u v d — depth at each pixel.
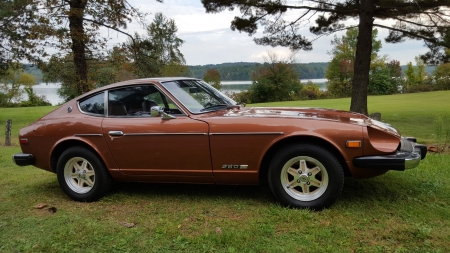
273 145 3.68
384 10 12.00
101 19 13.74
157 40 29.55
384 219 3.38
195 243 3.04
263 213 3.64
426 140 8.78
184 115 4.00
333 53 64.81
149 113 4.19
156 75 16.02
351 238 3.02
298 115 3.85
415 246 2.86
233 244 2.97
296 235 3.12
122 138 4.12
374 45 59.66
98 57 14.46
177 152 3.94
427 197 3.94
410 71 61.19
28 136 4.59
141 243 3.10
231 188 4.54
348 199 3.92
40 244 3.15
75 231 3.39
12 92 49.00
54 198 4.54
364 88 12.63
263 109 4.34
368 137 3.45
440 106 21.56
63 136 4.39
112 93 4.39
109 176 4.35
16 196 4.65
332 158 3.51
